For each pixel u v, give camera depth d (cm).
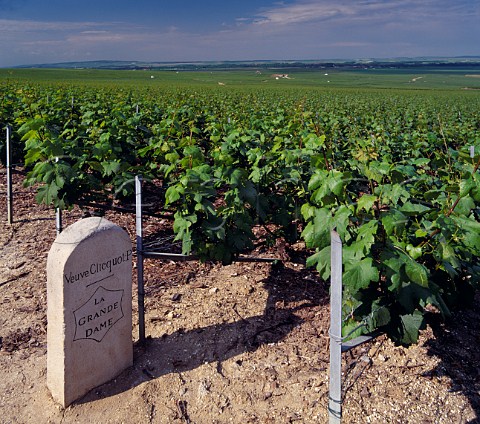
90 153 777
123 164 711
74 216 857
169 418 391
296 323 518
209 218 533
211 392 416
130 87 4609
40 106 1313
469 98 4700
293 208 659
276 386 421
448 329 509
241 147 684
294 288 598
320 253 387
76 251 374
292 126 863
